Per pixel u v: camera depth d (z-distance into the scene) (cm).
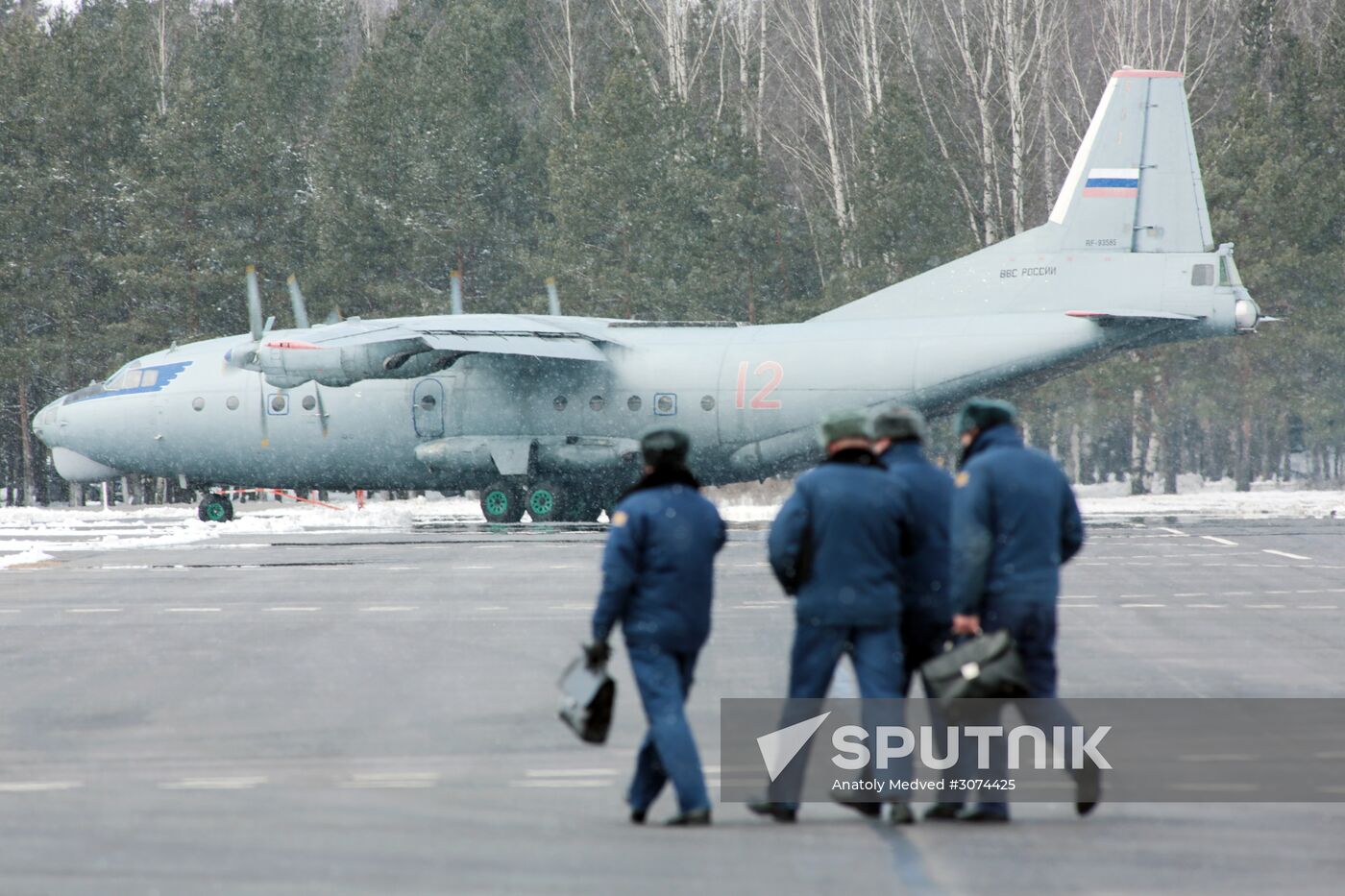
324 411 13700
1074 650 5253
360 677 4797
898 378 12544
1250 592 7206
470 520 15125
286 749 3619
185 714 4116
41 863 2505
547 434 13250
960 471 3130
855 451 2973
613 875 2412
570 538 11775
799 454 12975
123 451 14338
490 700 4338
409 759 3497
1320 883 2347
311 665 5081
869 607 2897
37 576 8506
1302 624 5997
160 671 4947
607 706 2883
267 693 4478
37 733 3853
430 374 12800
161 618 6488
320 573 8581
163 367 14362
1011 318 12525
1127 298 12306
